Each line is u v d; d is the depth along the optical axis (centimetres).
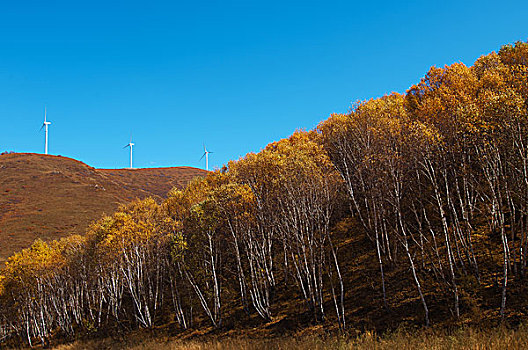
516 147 2602
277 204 3516
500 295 2452
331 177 3266
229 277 4434
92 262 4878
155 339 3866
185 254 4028
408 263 3238
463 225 3259
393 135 2953
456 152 3059
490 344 1647
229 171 3997
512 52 3647
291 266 3959
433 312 2581
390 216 3566
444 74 3378
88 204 11169
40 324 5666
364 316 2880
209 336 3544
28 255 5462
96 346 4131
